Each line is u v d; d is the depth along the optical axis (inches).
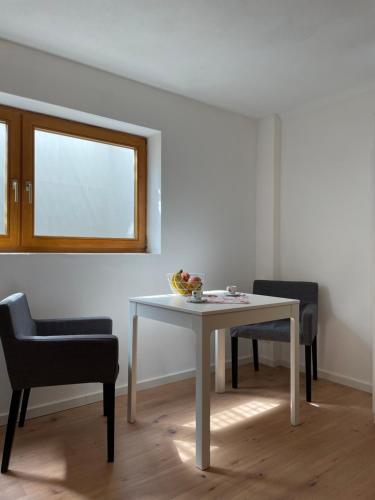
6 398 90.8
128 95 108.9
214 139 128.7
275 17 79.7
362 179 114.7
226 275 132.5
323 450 79.7
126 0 74.4
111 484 68.1
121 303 109.3
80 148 109.7
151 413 97.2
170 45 91.1
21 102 94.5
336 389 114.3
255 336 110.0
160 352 117.2
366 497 64.9
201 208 125.6
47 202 103.9
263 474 71.2
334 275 121.6
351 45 90.5
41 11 78.1
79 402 101.6
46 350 72.5
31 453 78.2
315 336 113.7
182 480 69.3
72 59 98.0
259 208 139.7
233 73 105.3
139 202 119.3
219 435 85.9
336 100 120.0
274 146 135.4
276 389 114.2
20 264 93.2
